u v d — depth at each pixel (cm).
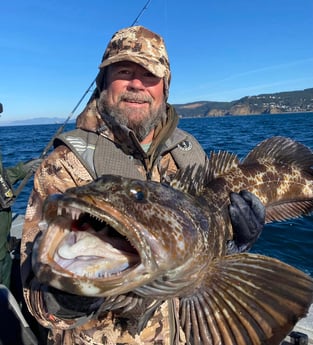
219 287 73
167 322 73
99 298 62
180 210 66
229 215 86
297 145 117
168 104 88
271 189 107
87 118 80
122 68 78
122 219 57
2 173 137
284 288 71
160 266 59
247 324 72
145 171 81
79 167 75
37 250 52
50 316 63
